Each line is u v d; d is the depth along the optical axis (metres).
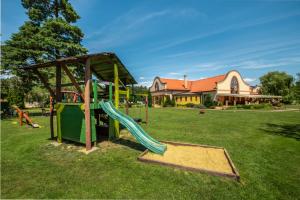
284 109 26.95
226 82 36.19
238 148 6.05
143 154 5.30
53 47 16.61
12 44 15.59
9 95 21.73
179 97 41.44
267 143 6.70
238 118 15.00
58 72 7.32
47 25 16.39
